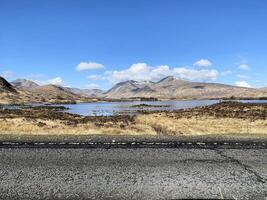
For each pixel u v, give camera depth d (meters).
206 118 41.81
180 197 10.23
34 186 11.27
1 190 10.94
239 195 10.37
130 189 10.91
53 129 26.89
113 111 86.62
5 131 25.88
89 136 21.23
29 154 15.39
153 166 13.43
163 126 30.36
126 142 18.38
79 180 11.80
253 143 18.02
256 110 53.03
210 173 12.52
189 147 16.89
